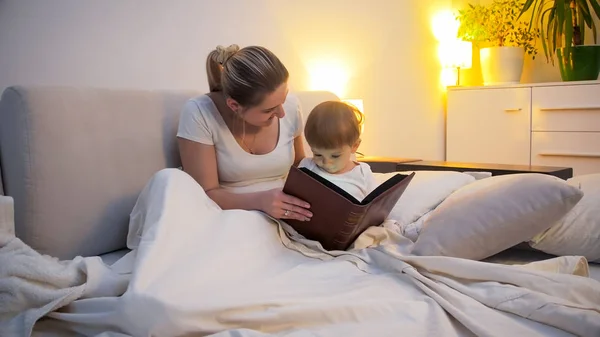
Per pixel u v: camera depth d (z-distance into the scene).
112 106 1.48
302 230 1.36
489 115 3.59
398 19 3.43
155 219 1.13
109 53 1.84
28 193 1.29
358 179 1.50
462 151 3.74
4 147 1.35
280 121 1.63
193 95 1.75
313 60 2.79
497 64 3.61
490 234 1.23
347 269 1.19
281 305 0.97
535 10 3.74
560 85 3.27
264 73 1.36
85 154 1.39
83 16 1.75
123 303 0.90
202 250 1.11
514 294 1.00
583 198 1.34
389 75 3.37
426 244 1.25
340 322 0.96
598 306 0.99
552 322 0.93
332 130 1.42
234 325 0.93
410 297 1.06
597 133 3.16
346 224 1.25
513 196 1.24
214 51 1.55
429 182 1.71
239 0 2.35
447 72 3.93
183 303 0.90
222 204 1.42
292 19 2.64
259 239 1.24
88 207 1.39
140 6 1.94
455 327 0.97
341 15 2.96
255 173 1.56
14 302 0.97
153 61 1.99
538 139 3.38
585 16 3.39
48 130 1.31
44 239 1.31
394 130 3.44
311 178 1.22
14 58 1.58
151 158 1.56
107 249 1.46
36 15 1.63
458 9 3.99
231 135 1.51
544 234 1.29
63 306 1.00
